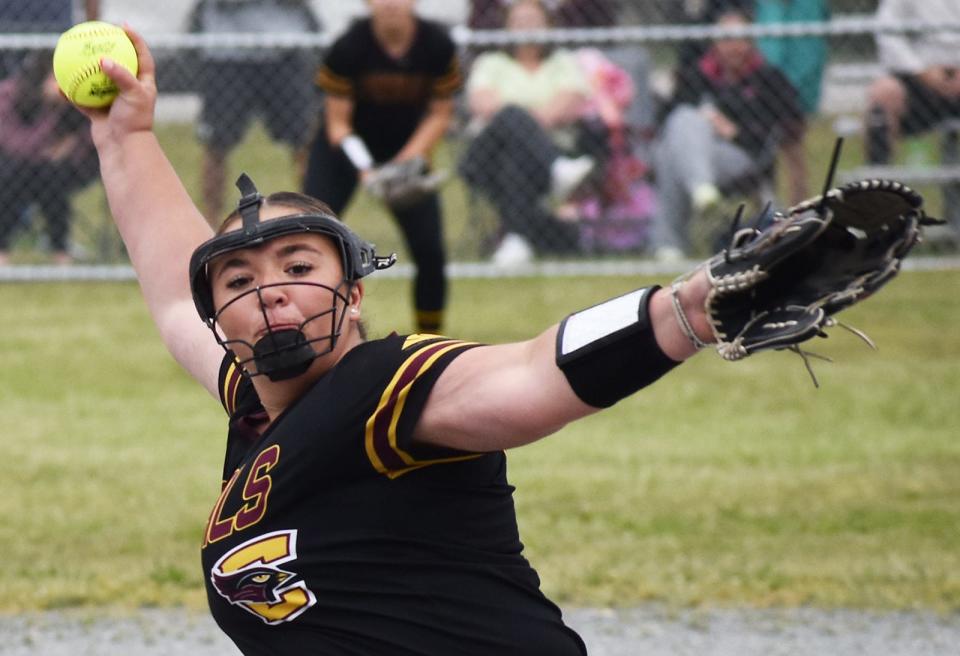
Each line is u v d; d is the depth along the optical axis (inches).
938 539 577.6
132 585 532.1
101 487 661.9
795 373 892.6
